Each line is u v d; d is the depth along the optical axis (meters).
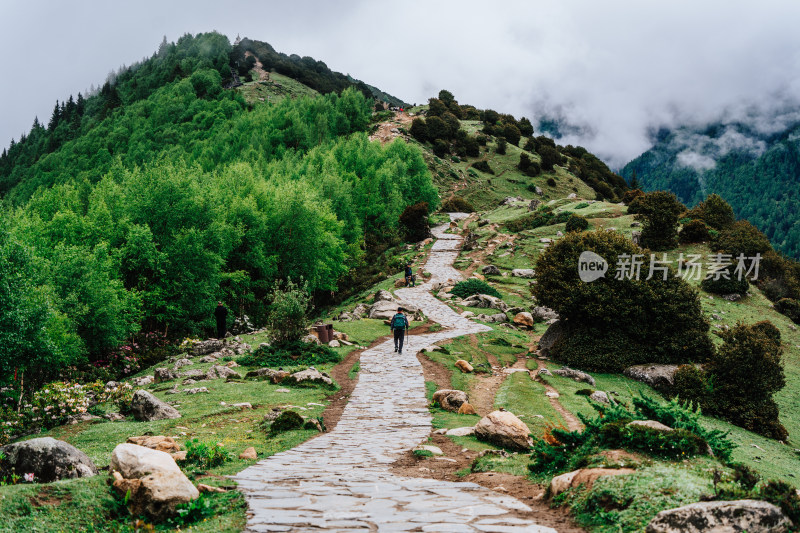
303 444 12.64
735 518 5.39
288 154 111.31
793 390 33.06
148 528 6.50
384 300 45.34
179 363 25.22
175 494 7.10
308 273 53.03
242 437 13.50
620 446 8.29
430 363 25.91
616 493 6.61
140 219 40.59
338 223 63.00
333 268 58.28
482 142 161.12
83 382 26.47
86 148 151.88
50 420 16.55
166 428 14.25
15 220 34.72
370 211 79.31
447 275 59.53
